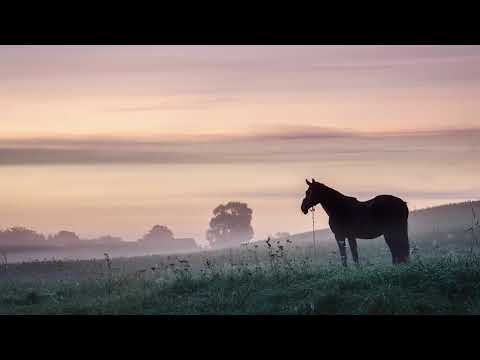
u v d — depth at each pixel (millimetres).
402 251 21391
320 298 15523
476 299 14859
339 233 22047
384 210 21516
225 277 18500
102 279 22062
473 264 16562
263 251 34594
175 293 17844
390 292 15477
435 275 16109
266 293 16719
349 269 18141
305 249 33625
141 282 20359
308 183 22734
